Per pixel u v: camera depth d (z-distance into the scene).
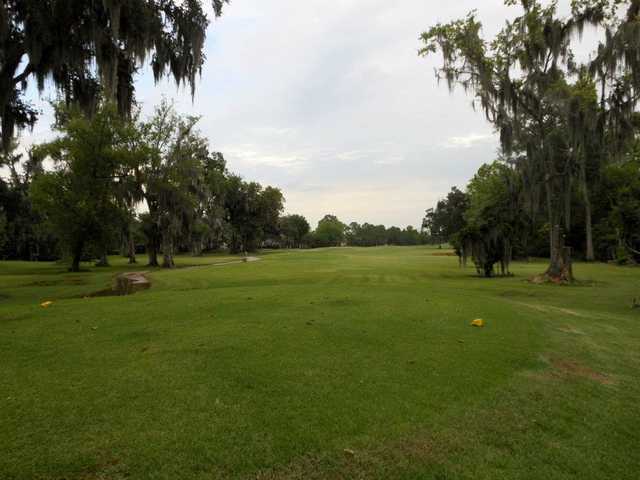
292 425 3.04
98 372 4.12
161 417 3.12
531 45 17.27
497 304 9.41
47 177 26.09
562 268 17.77
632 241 13.10
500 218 21.14
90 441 2.74
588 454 2.87
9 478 2.33
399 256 48.38
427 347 5.30
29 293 14.55
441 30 17.91
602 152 17.98
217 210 49.34
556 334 6.59
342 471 2.52
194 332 5.88
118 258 52.25
